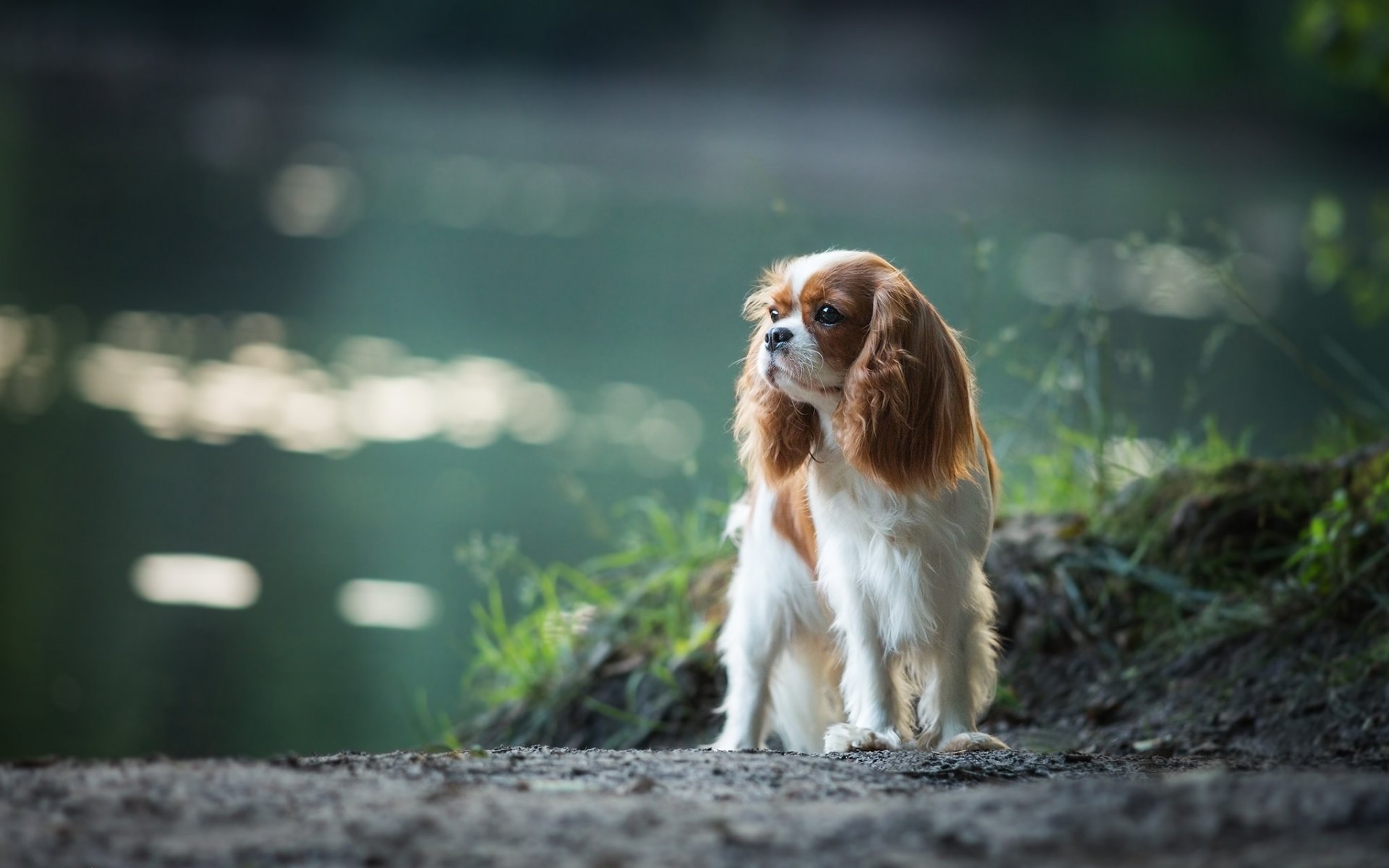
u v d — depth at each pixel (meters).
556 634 9.29
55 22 55.91
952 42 61.56
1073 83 59.62
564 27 60.00
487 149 47.75
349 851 3.43
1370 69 13.25
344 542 13.58
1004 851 3.36
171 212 32.00
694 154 49.84
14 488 14.63
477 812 3.79
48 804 3.76
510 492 15.24
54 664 10.58
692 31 60.84
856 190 41.31
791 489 6.51
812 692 6.79
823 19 62.16
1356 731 6.76
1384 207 14.74
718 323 25.12
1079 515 8.97
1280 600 7.80
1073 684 7.97
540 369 20.95
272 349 21.11
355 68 58.56
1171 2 60.03
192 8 57.47
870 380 5.82
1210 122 58.41
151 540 13.38
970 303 10.77
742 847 3.46
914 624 6.06
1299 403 19.17
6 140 39.16
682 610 9.09
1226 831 3.34
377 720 9.76
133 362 19.88
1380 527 7.81
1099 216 38.03
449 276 27.84
